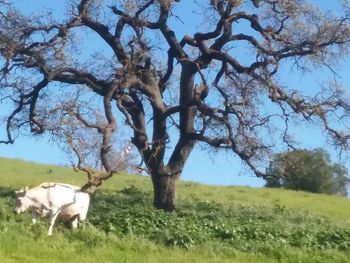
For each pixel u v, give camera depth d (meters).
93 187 21.73
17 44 30.53
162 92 33.66
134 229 21.92
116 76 30.44
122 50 31.48
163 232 21.16
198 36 31.84
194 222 24.64
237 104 30.89
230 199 43.88
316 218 34.47
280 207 39.31
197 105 31.41
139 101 32.25
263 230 23.86
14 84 31.84
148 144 31.48
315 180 62.62
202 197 42.69
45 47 30.67
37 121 32.03
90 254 17.73
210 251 19.80
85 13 31.02
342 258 20.28
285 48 30.95
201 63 32.03
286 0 30.38
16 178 43.47
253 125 30.86
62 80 31.41
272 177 31.11
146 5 31.33
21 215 20.52
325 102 30.69
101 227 21.69
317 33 30.53
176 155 32.28
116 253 18.11
